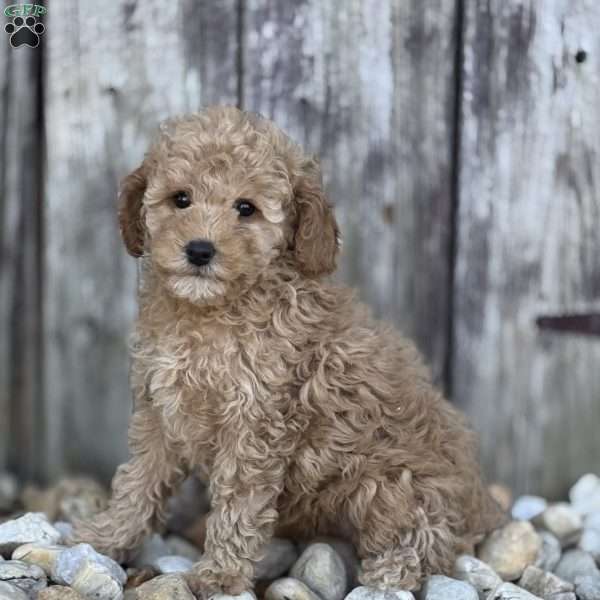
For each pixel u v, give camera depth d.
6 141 1.14
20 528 1.00
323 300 0.99
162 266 0.94
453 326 1.18
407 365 1.02
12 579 0.93
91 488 1.16
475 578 1.00
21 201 1.16
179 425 0.97
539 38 1.14
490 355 1.18
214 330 0.95
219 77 1.14
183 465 1.02
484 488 1.06
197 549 1.09
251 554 0.96
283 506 1.01
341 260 1.17
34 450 1.20
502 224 1.17
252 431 0.95
